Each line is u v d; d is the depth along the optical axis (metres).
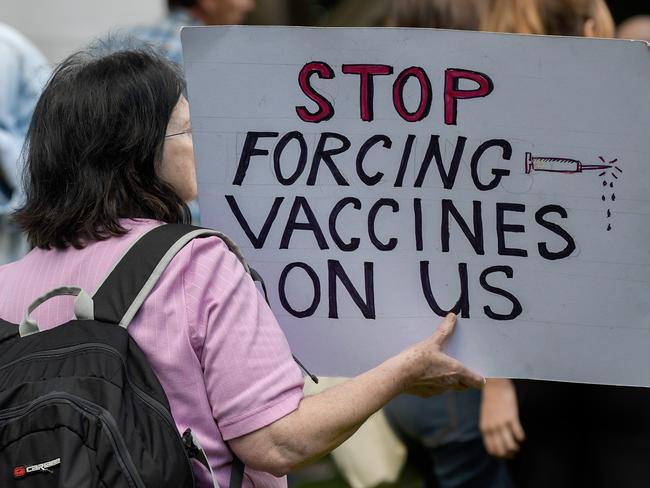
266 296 3.83
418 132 3.76
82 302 3.29
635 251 3.77
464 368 3.69
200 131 3.76
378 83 3.74
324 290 3.82
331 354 3.84
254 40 3.72
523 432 5.37
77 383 3.13
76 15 9.48
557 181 3.76
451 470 5.90
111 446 3.05
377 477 6.13
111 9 9.51
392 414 6.00
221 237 3.46
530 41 3.70
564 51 3.70
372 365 3.82
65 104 3.52
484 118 3.74
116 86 3.52
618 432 5.07
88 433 3.06
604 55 3.70
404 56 3.72
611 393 5.07
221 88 3.74
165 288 3.31
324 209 3.79
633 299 3.78
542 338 3.80
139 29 7.30
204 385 3.32
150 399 3.18
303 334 3.84
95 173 3.48
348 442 6.16
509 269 3.79
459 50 3.72
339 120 3.75
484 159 3.76
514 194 3.77
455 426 5.82
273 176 3.78
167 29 7.27
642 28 6.41
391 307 3.81
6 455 3.11
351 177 3.77
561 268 3.78
